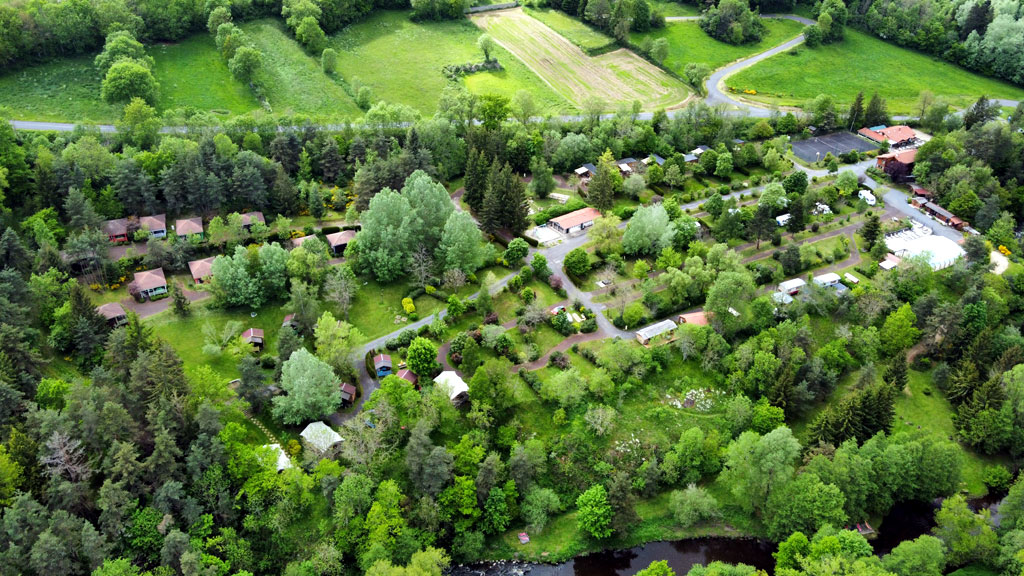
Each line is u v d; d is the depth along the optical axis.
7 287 186.12
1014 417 183.12
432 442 175.25
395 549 154.00
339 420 180.50
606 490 170.75
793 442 162.62
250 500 157.38
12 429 151.88
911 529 171.62
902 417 193.62
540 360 197.25
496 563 162.00
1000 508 168.38
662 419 186.75
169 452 155.25
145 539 148.12
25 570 139.62
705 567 160.50
